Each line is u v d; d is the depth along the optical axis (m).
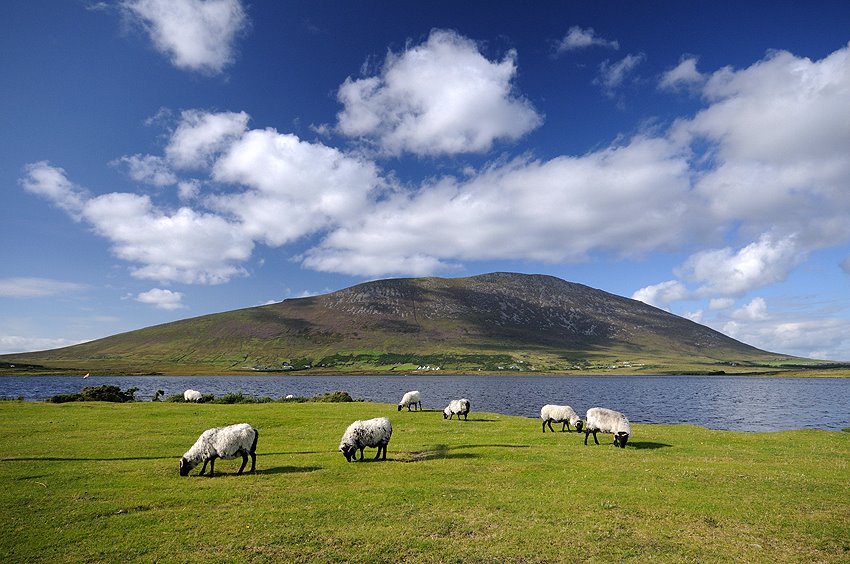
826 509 17.89
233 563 13.48
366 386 173.88
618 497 19.14
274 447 30.61
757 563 13.54
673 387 170.38
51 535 15.31
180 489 20.27
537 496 19.23
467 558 13.86
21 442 30.69
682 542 14.93
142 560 13.67
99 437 32.69
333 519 16.69
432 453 28.58
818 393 141.12
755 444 32.88
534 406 87.06
